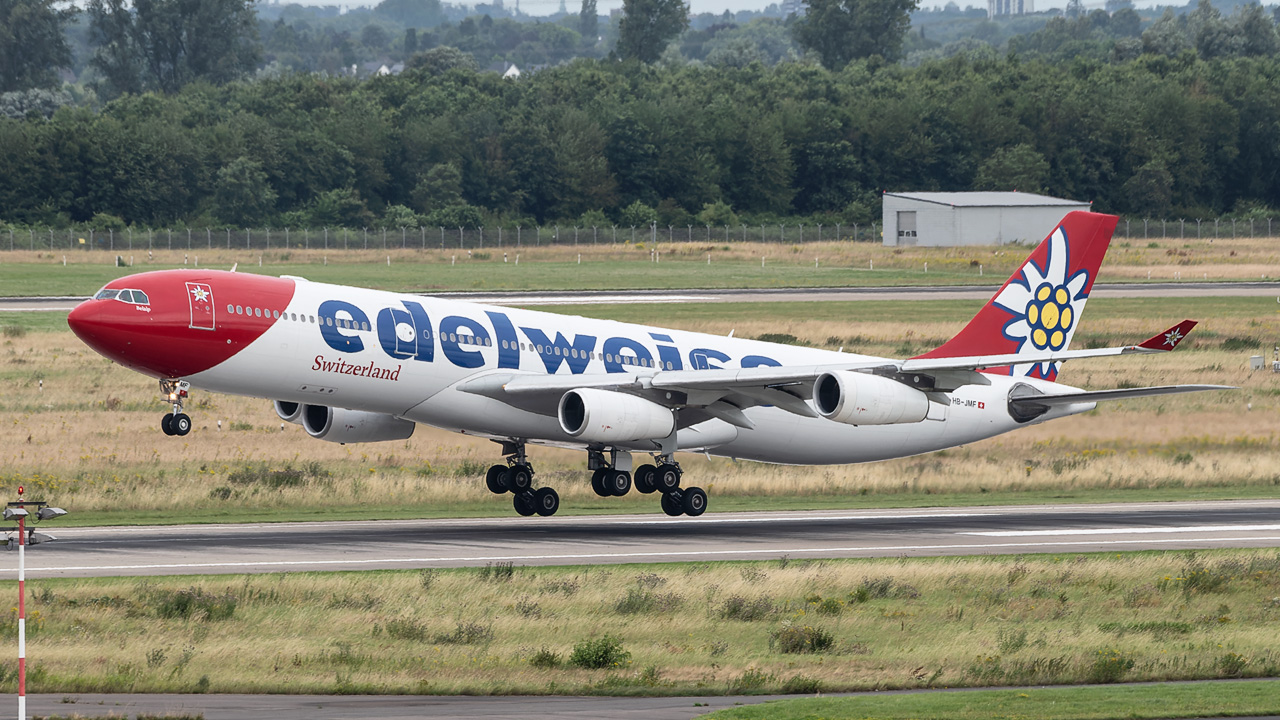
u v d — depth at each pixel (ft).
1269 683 309.01
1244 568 462.19
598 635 362.33
